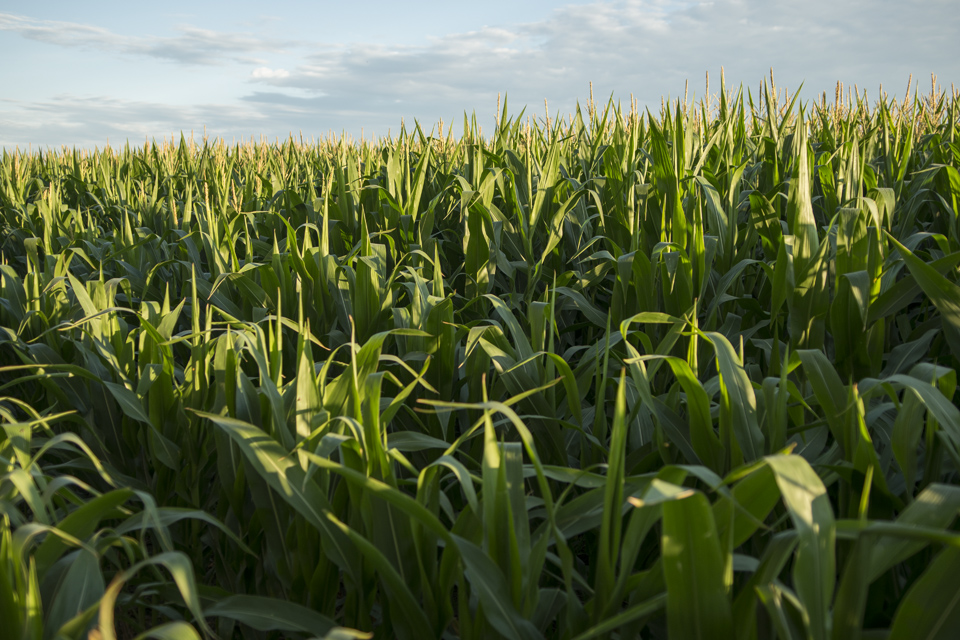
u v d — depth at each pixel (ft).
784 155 12.78
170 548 3.35
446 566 3.94
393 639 4.40
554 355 5.30
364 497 4.02
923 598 2.72
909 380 3.58
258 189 14.87
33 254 11.29
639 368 4.91
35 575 3.41
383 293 7.93
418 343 6.49
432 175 14.08
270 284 8.53
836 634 2.88
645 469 5.17
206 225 10.73
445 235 11.74
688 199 8.71
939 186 9.34
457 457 6.09
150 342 6.26
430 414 6.08
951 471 4.91
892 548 3.00
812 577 2.71
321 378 4.98
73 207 19.99
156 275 11.74
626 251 9.12
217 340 5.34
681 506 2.90
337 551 4.02
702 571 2.93
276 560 4.59
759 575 3.07
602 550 3.45
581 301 7.86
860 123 15.37
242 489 4.97
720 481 2.94
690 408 4.54
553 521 3.54
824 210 9.34
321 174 20.31
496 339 6.31
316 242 11.80
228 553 5.43
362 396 4.68
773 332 6.69
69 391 6.70
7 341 6.95
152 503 3.46
